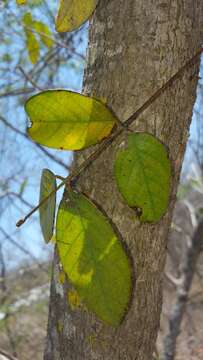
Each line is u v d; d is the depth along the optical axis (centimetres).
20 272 172
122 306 34
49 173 35
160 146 35
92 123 35
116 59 39
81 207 35
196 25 40
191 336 188
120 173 35
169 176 35
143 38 38
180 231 144
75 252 34
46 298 175
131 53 38
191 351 179
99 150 36
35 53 78
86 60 40
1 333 166
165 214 40
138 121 38
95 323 40
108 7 39
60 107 34
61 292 41
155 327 41
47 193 35
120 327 40
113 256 34
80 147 36
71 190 35
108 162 38
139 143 35
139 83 38
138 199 35
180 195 141
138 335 40
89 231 34
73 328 40
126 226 39
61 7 37
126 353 40
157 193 35
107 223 34
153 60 38
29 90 113
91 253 34
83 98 34
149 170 35
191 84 40
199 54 39
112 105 38
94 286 34
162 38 38
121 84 38
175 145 39
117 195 38
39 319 180
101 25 39
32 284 175
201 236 132
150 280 40
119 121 36
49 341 42
